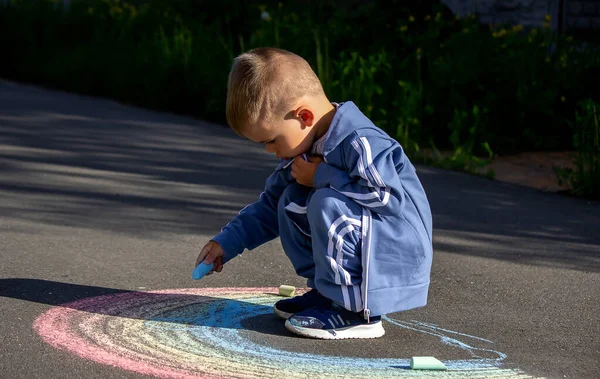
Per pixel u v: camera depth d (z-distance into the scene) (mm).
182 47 9414
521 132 7449
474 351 2754
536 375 2547
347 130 2758
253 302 3217
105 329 2803
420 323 3051
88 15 11531
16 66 11250
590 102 6281
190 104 8961
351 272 2754
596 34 11125
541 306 3342
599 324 3133
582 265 4066
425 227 2863
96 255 3783
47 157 6176
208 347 2674
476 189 5965
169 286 3385
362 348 2736
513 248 4344
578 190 5949
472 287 3584
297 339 2797
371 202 2705
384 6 9109
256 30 9656
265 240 3158
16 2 11797
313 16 10781
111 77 9906
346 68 7555
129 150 6652
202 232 4320
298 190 2951
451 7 10852
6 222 4293
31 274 3428
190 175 5844
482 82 7496
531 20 10656
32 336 2684
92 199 4949
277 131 2787
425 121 7461
